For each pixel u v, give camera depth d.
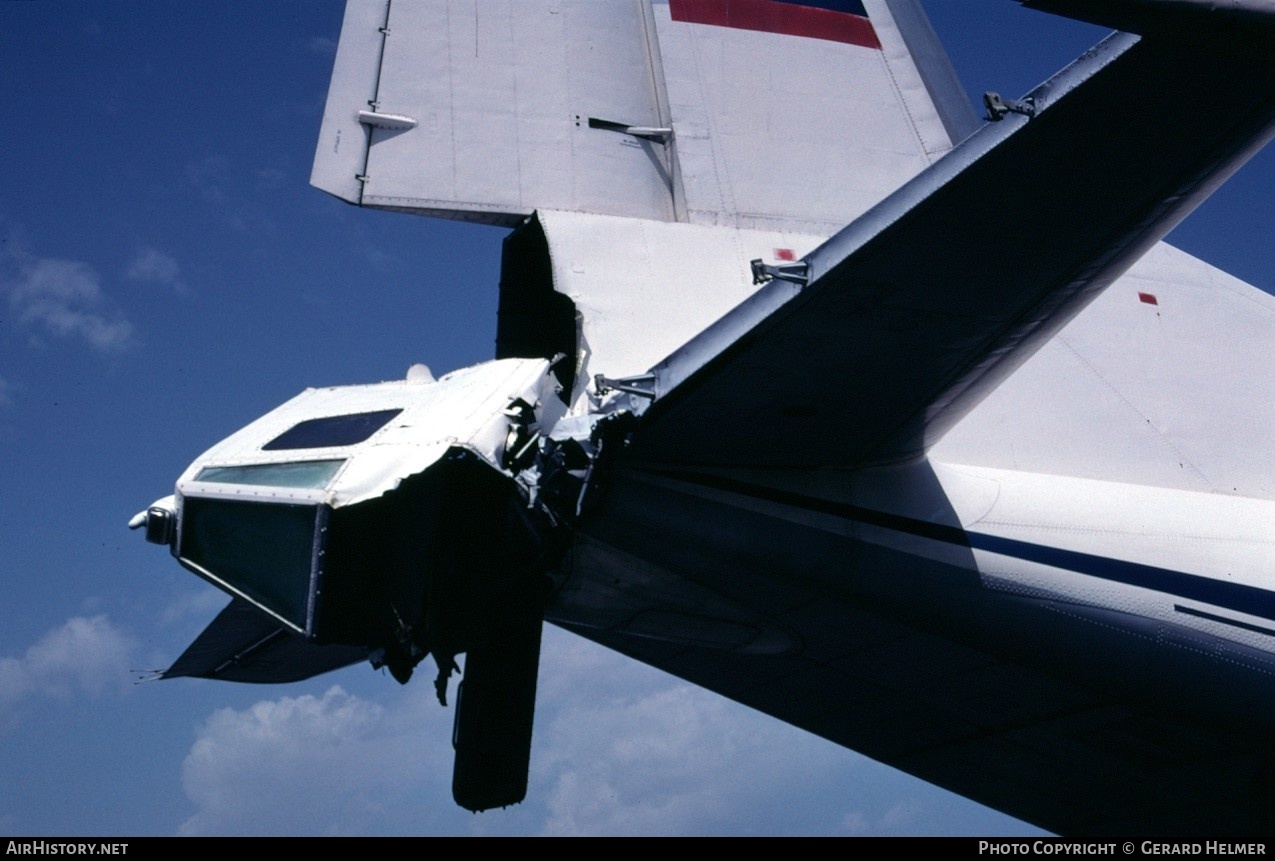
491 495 5.63
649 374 5.40
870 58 9.37
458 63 8.29
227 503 5.39
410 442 5.31
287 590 5.22
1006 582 6.98
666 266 7.84
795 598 6.89
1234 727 7.41
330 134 7.82
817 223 8.56
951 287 4.88
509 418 5.52
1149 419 8.30
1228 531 7.52
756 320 4.96
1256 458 8.40
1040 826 9.33
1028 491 7.31
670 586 6.81
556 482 5.57
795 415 5.88
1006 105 4.25
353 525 5.38
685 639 7.39
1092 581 7.08
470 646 5.90
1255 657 7.20
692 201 8.34
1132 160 4.38
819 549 6.63
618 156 8.45
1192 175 4.57
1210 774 7.93
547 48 8.59
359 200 7.73
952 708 7.90
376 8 8.23
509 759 6.35
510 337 8.03
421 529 5.41
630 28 8.98
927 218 4.49
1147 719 7.54
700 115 8.64
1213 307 9.03
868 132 9.04
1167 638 7.18
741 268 8.01
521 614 5.98
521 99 8.35
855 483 6.80
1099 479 7.94
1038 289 5.03
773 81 8.97
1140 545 7.27
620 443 5.55
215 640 7.39
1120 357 8.49
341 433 5.64
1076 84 4.08
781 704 8.30
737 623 7.20
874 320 5.05
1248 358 8.84
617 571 6.70
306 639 5.10
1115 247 4.89
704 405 5.62
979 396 6.08
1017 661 7.25
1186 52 3.92
